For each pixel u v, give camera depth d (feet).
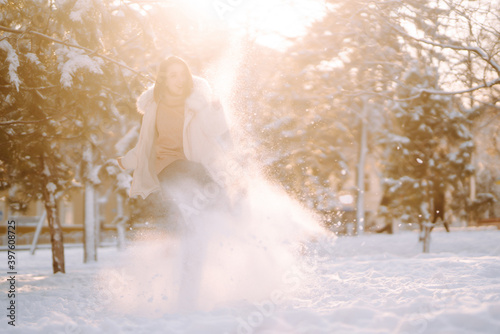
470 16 40.83
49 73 25.72
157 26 32.30
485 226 128.36
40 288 29.22
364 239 77.46
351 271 25.13
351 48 50.14
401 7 42.45
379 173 93.61
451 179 79.77
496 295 12.46
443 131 76.84
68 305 17.02
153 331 11.51
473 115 74.59
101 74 24.40
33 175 44.14
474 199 130.31
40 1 25.04
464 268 22.24
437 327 10.12
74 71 24.06
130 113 29.76
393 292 15.24
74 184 60.34
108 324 12.00
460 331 9.77
